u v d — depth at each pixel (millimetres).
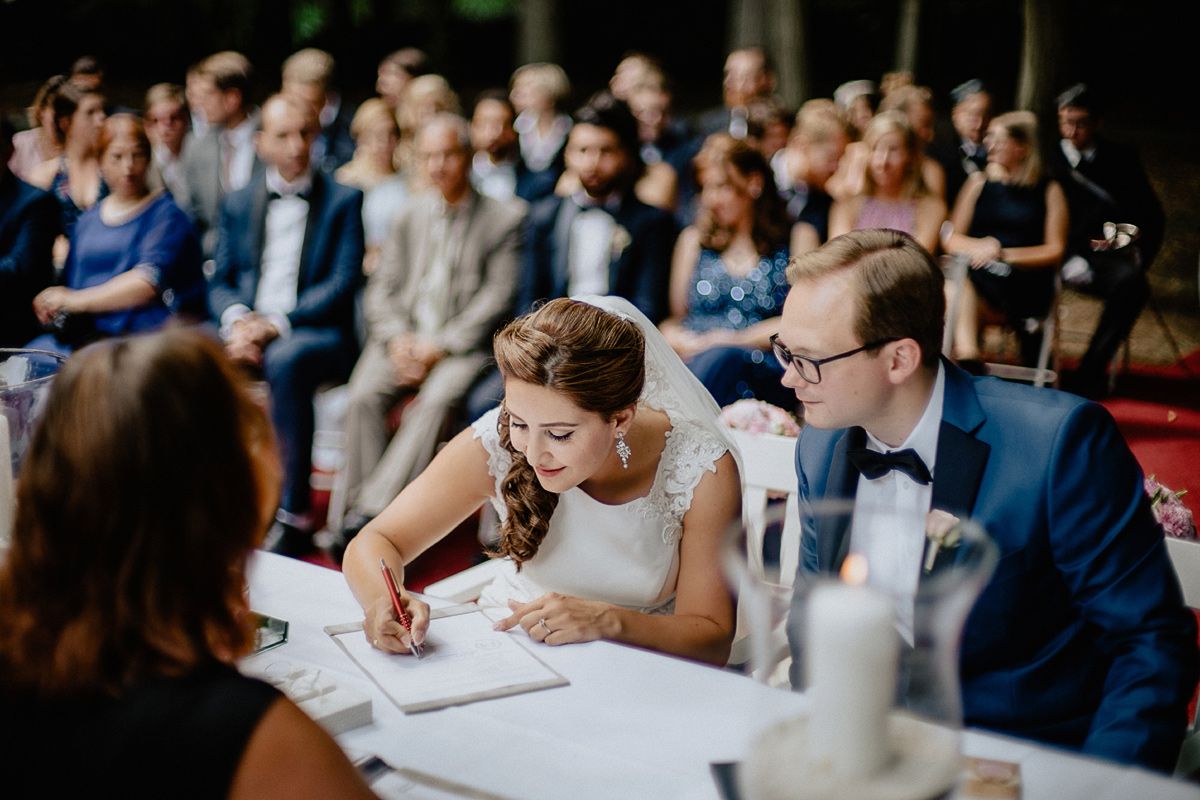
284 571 1945
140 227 4473
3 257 4594
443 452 2115
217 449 939
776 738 939
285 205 4473
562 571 2080
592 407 1800
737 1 9062
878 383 1650
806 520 1859
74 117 5051
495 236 4273
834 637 891
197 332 973
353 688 1458
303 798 925
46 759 922
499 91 5965
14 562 941
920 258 1631
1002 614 1637
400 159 5695
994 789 1238
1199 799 1235
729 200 4133
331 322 4363
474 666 1578
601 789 1274
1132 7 9828
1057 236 5113
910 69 10297
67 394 921
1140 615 1559
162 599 927
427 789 1271
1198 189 8094
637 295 4344
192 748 907
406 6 12727
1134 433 5062
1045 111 7734
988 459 1648
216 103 5656
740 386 3955
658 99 6297
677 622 1859
